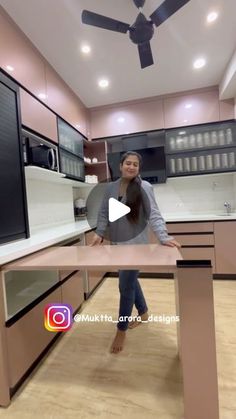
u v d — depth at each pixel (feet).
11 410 3.66
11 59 5.40
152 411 3.53
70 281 6.17
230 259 8.76
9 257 3.72
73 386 4.10
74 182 9.48
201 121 9.57
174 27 6.05
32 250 4.37
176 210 10.98
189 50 7.04
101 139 10.71
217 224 8.79
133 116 10.27
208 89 9.44
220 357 4.60
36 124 6.31
